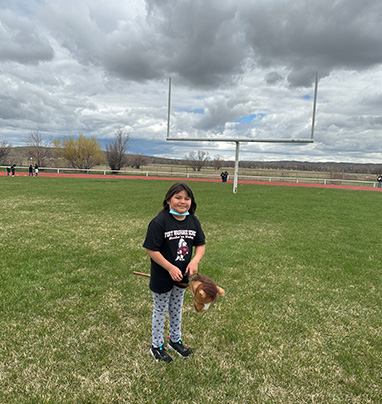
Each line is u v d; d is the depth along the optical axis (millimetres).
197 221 2475
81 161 42094
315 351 2814
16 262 4938
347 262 5582
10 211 9773
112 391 2201
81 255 5480
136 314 3393
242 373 2469
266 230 8203
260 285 4371
